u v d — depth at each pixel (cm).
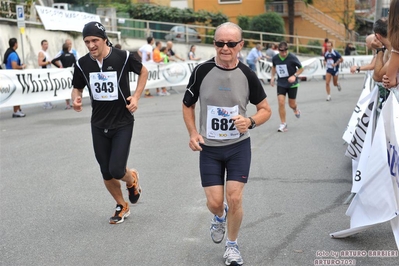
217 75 417
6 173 763
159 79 1878
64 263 448
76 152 897
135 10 3278
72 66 1527
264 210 576
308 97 1744
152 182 698
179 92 2006
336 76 1747
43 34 2059
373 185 444
